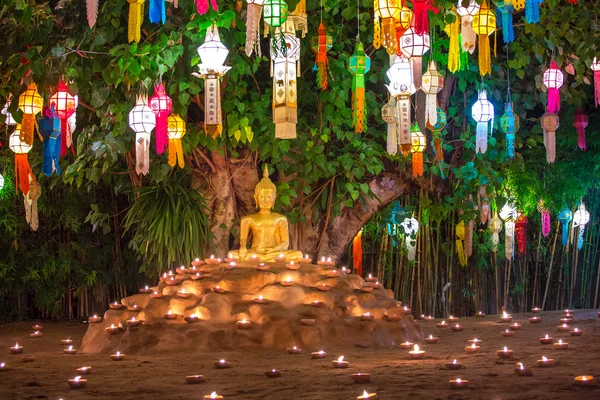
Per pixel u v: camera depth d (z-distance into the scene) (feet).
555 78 33.50
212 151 37.73
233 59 34.96
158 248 38.45
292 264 30.94
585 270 51.62
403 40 26.17
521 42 42.16
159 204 38.42
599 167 47.85
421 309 48.55
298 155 38.65
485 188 41.55
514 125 36.81
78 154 36.86
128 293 48.80
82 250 46.50
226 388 19.21
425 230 48.52
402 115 28.32
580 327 34.42
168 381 20.81
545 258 51.67
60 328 42.42
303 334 27.55
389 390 18.03
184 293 29.48
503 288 50.39
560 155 49.52
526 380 18.66
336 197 40.75
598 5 39.17
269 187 34.09
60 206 46.16
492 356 24.75
